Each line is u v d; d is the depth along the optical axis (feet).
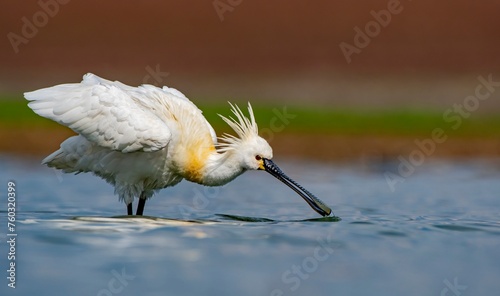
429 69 133.90
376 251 39.83
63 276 34.53
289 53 137.59
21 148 83.76
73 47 133.49
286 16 142.82
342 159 83.30
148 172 46.65
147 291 32.86
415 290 34.14
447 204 55.21
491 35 142.92
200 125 47.55
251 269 36.27
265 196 59.57
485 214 50.70
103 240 39.93
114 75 127.85
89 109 44.98
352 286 34.53
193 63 132.57
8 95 112.88
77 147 46.24
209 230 42.88
